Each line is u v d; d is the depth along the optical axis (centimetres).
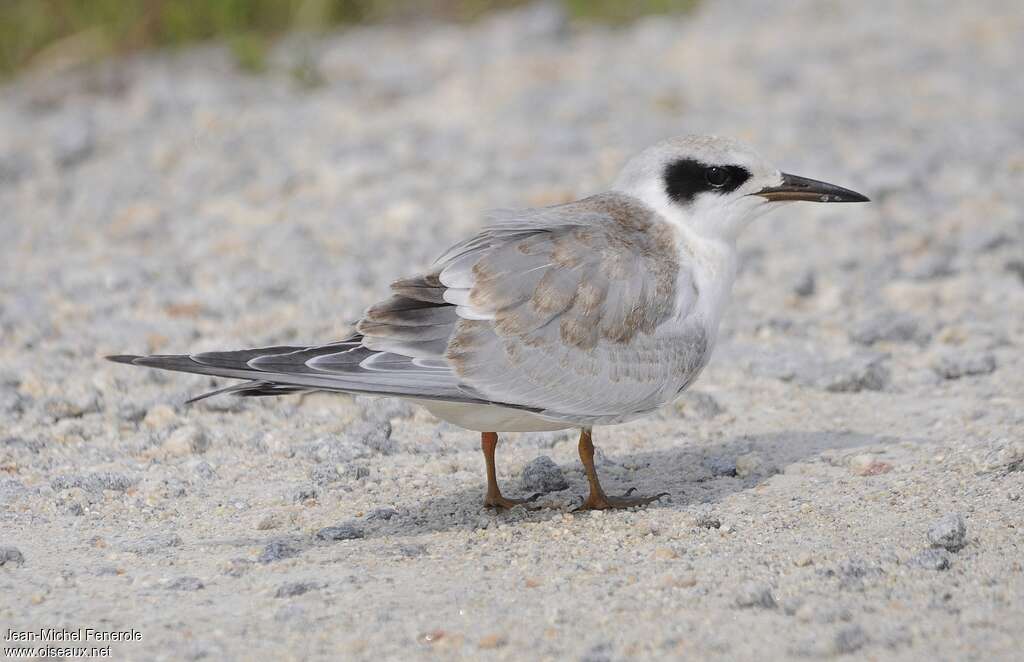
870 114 2236
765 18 2945
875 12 3009
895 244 1698
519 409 988
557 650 791
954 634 795
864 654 776
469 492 1080
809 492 1051
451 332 971
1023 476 1034
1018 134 2128
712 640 796
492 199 1836
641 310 1015
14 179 2014
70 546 964
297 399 1275
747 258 1653
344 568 923
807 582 874
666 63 2550
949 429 1171
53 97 2377
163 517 1025
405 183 1908
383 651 794
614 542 962
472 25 2883
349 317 1454
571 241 1012
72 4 2575
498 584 890
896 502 1012
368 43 2725
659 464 1136
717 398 1279
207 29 2681
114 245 1748
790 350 1373
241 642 806
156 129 2209
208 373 899
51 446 1164
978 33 2795
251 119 2234
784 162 1975
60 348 1369
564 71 2484
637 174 1079
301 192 1908
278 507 1045
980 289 1549
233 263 1641
